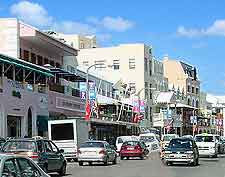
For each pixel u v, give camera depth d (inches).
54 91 1959.9
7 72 1632.6
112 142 2600.9
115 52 3577.8
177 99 4143.7
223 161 1579.7
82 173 1069.1
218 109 5605.3
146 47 3592.5
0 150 920.3
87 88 2066.9
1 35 1882.4
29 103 1723.7
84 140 1631.4
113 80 3484.3
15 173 423.2
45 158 922.1
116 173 1068.5
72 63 2507.4
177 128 4089.6
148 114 3543.3
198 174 1045.8
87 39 3882.9
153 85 3718.0
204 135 1838.1
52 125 1566.2
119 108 2817.4
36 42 1966.0
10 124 1609.3
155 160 1684.3
